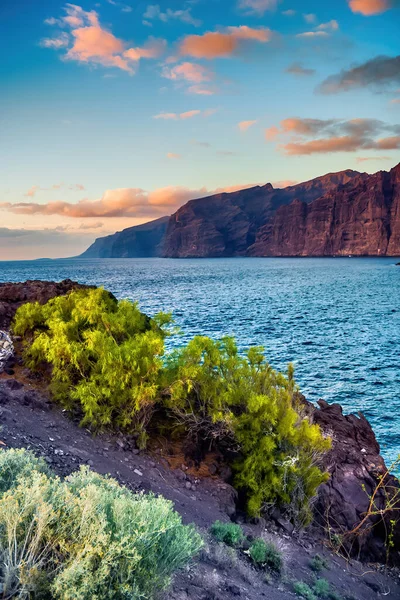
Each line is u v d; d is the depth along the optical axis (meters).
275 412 8.97
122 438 9.05
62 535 3.19
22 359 10.66
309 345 35.47
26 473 4.16
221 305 61.66
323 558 8.44
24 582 2.78
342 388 24.69
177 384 9.22
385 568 9.53
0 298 13.37
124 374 9.02
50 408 9.12
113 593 3.03
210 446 9.99
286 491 9.12
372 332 42.06
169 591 4.09
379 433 18.95
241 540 7.16
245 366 10.20
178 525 3.95
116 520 3.46
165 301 66.06
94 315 10.63
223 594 4.87
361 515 10.03
